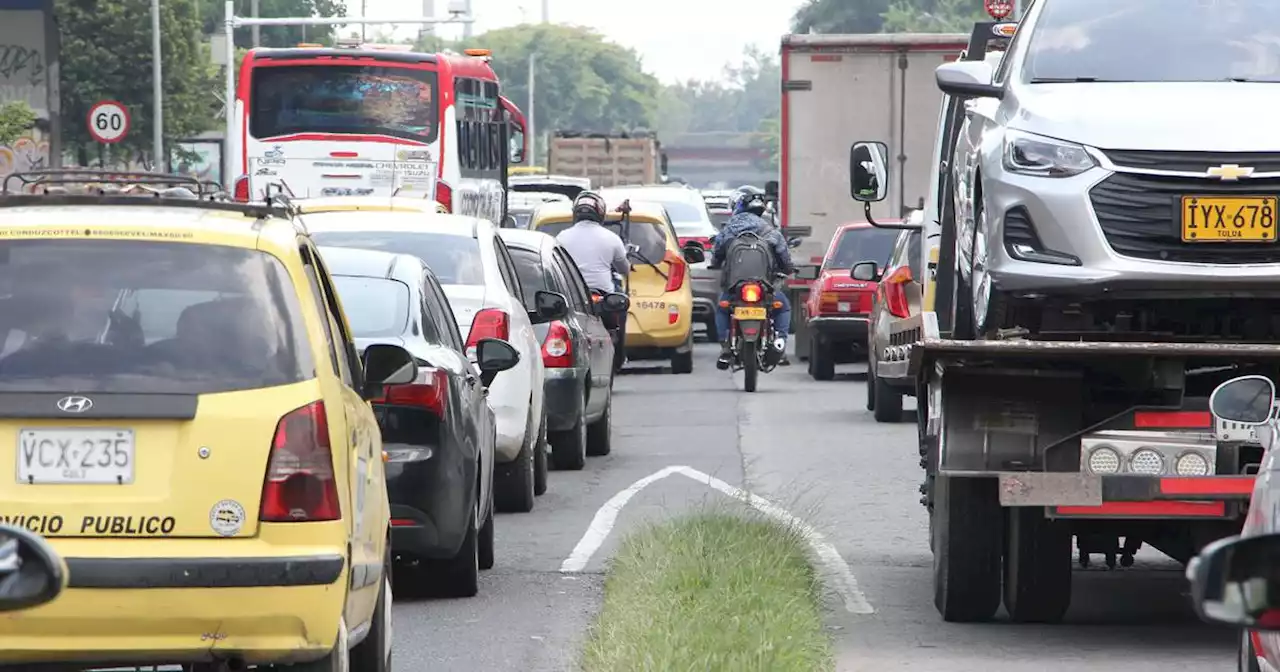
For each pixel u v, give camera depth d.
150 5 172.38
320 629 16.11
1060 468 23.33
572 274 46.12
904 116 76.50
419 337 26.50
